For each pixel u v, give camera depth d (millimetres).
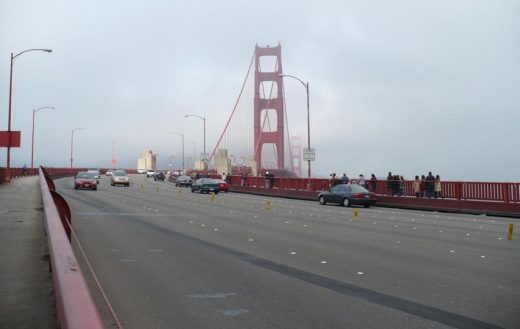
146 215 21953
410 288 8344
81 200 31016
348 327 6234
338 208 30141
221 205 30047
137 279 8938
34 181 47000
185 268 9992
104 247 12578
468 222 21359
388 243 13844
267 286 8469
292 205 31938
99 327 2625
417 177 32250
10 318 5477
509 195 25766
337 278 9133
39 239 11000
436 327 6234
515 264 10641
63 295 3240
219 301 7473
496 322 6445
